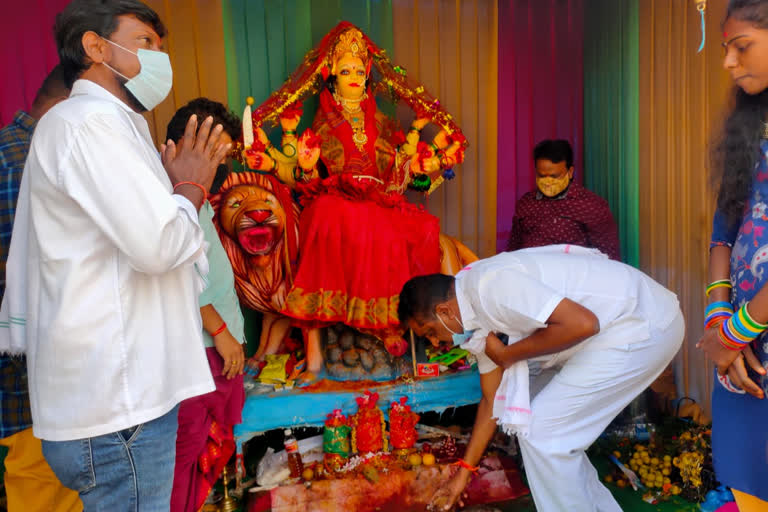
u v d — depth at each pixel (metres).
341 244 3.02
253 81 3.64
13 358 1.97
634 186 3.73
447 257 3.36
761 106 1.66
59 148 1.31
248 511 2.66
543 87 4.11
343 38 3.33
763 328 1.59
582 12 4.10
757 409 1.68
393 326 3.03
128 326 1.40
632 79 3.69
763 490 1.69
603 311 2.30
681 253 3.38
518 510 2.69
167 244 1.31
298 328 3.53
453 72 3.96
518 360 2.29
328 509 2.66
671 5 3.38
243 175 3.09
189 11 3.46
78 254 1.35
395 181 3.49
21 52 3.14
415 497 2.73
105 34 1.46
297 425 2.90
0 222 2.09
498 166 4.11
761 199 1.66
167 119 3.45
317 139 3.28
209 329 2.28
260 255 3.01
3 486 2.56
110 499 1.47
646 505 2.74
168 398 1.50
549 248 2.62
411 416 2.95
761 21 1.50
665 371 3.46
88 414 1.37
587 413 2.36
